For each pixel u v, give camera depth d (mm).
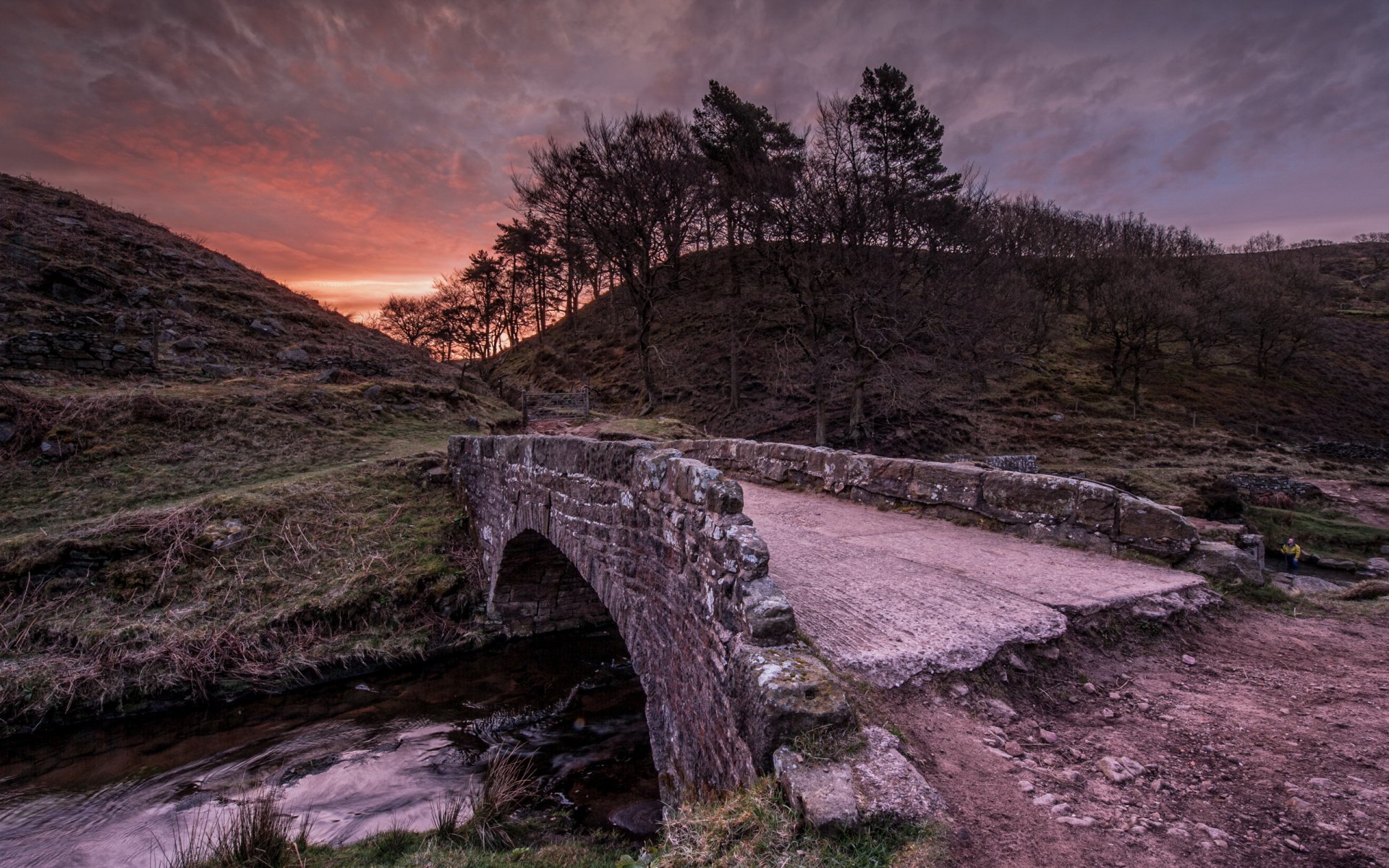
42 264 22109
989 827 2545
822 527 7207
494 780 6379
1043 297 50219
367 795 6645
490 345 56719
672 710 4879
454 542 12609
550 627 11484
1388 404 48688
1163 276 49500
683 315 49062
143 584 10180
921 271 36094
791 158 37312
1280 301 49750
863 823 2453
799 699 3023
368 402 19547
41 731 8031
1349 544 22938
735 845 2592
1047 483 6586
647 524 5512
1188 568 5492
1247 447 38000
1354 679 3846
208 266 29406
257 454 15062
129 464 13500
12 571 9766
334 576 11180
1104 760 3072
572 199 36781
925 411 37969
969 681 3711
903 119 34500
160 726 8234
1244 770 2967
